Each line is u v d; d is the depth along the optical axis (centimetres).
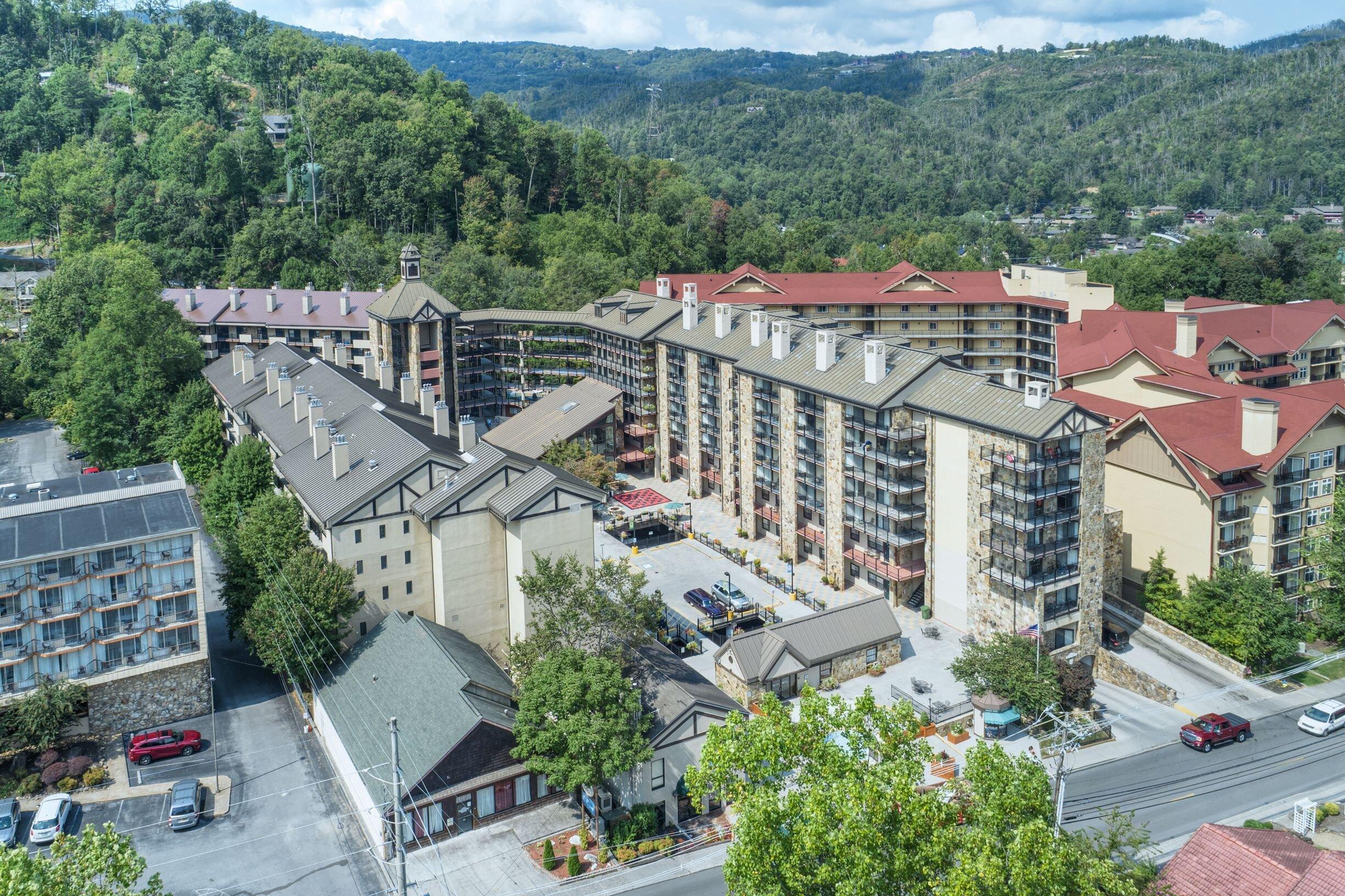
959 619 10875
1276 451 11094
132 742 8706
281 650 9150
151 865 7406
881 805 4991
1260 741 9169
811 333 13362
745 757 5572
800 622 9938
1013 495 9806
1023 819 5175
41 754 8512
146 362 15675
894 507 11150
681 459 15425
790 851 5119
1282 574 11300
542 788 8325
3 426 17925
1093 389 14300
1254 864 5769
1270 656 10412
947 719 9281
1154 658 10525
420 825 7756
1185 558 11212
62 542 8744
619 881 7344
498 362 18150
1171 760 8862
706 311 15275
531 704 7756
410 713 8325
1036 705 9038
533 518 9581
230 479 12094
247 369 14738
